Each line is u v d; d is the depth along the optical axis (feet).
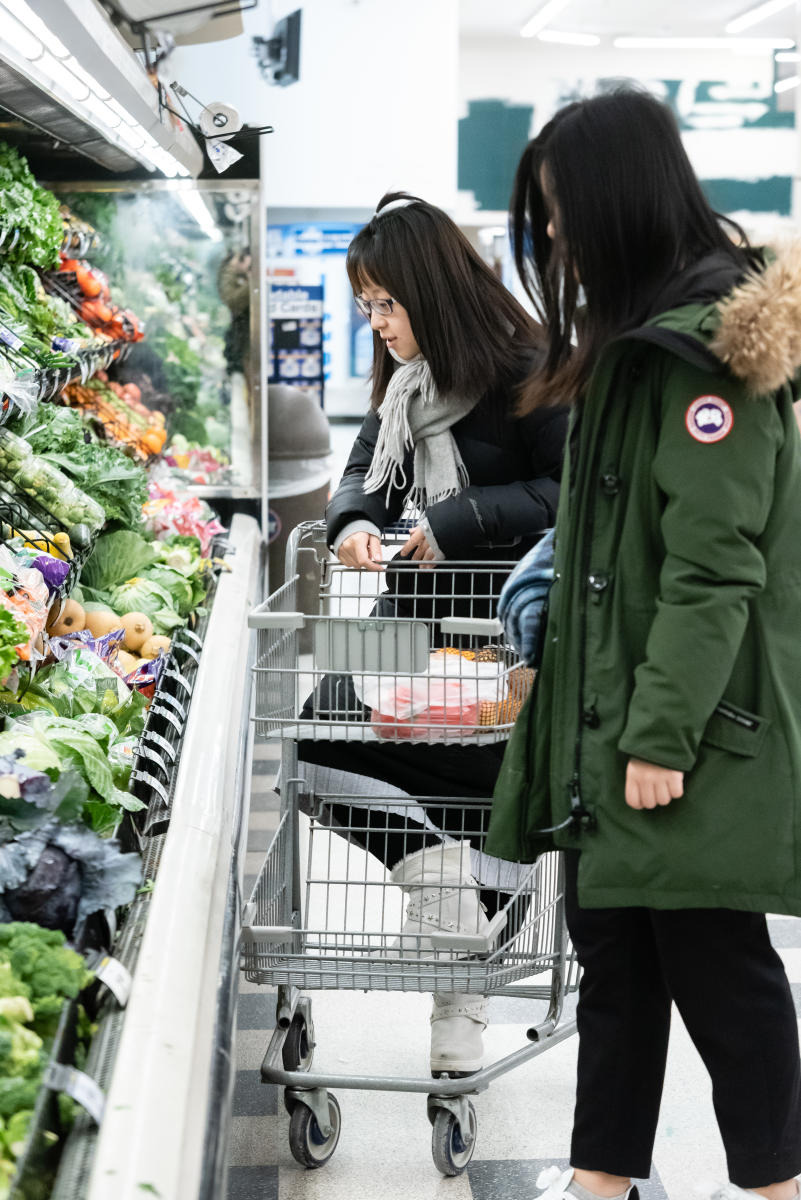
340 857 11.52
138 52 11.12
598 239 5.32
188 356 16.48
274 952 7.21
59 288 14.17
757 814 5.33
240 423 16.75
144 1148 3.79
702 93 43.06
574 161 5.29
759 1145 5.79
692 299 5.20
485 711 6.87
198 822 6.56
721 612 5.10
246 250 16.16
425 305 7.89
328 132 24.52
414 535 8.23
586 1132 6.12
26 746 5.72
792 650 5.45
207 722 8.48
